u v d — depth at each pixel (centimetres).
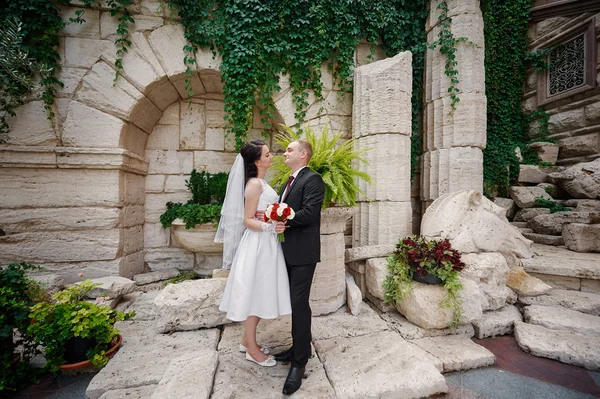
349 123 422
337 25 396
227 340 231
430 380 175
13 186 341
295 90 400
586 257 351
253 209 180
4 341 187
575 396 176
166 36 371
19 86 331
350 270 350
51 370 192
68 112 349
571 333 237
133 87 364
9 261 341
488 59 568
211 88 443
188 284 272
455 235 305
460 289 240
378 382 175
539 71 612
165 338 237
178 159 453
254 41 374
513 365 210
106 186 361
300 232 182
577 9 554
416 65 443
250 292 175
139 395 169
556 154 582
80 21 346
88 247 357
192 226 384
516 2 612
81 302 215
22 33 310
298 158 198
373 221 373
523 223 505
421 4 425
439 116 416
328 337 234
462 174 395
